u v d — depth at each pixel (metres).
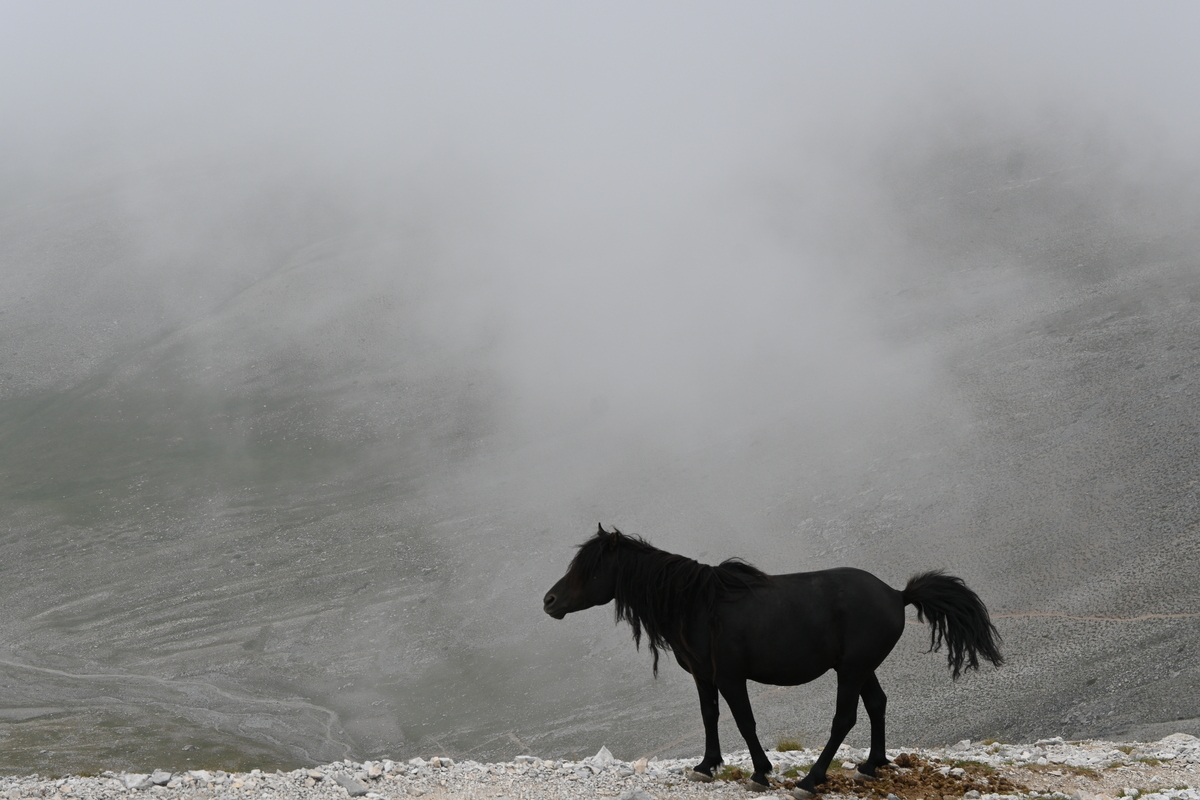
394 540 169.50
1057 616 96.88
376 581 154.25
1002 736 75.44
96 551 172.62
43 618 149.88
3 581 163.62
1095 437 135.88
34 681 127.00
